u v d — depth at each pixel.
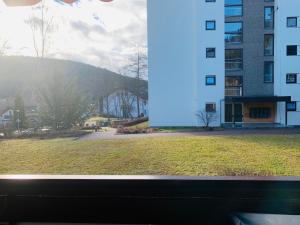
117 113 43.44
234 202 1.62
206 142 12.22
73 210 1.69
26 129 21.19
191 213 1.64
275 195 1.59
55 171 7.30
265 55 24.45
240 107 24.45
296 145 11.06
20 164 8.23
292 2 23.39
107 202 1.68
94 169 7.42
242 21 24.28
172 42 24.23
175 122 24.31
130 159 8.59
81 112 23.08
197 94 23.84
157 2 24.16
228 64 24.48
